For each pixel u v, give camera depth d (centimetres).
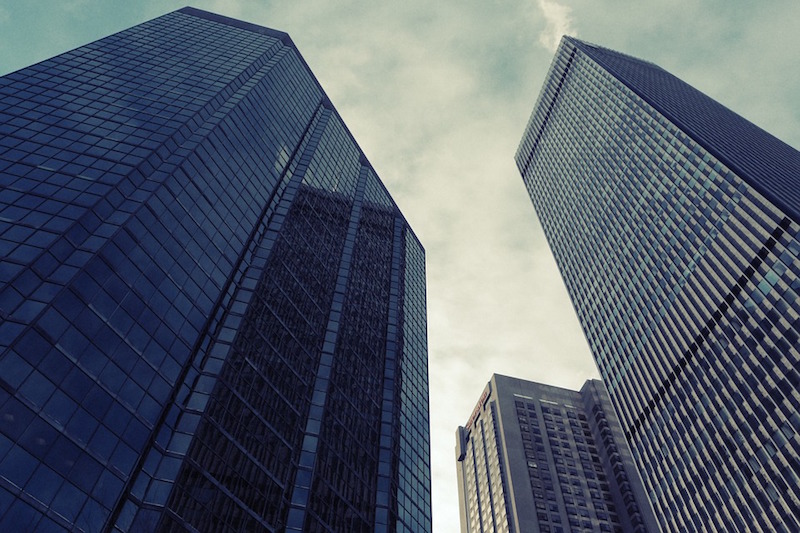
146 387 3831
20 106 5759
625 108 15725
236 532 4281
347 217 10662
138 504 3588
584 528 13438
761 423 9444
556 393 17862
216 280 5197
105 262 4000
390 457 7238
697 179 12088
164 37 9406
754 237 10175
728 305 10475
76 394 3328
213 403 4709
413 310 11331
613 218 14975
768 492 9150
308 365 6806
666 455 11750
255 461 4928
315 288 8000
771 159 13488
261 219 7162
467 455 18025
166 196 5016
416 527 7012
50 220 4056
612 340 14150
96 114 5969
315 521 5231
